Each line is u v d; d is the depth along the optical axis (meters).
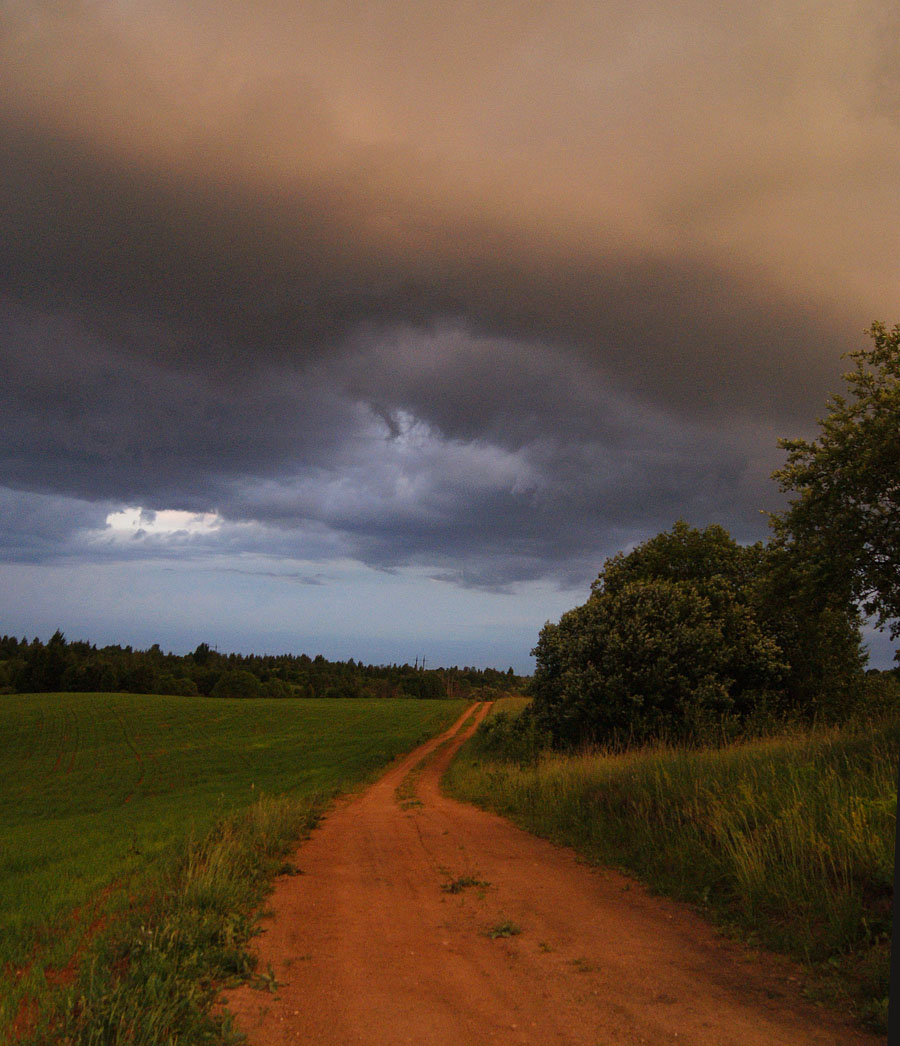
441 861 11.01
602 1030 4.66
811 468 20.20
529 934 6.95
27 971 6.14
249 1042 4.48
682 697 25.59
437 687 170.00
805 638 29.11
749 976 5.59
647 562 37.38
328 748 56.88
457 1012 5.01
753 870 7.37
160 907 7.29
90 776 48.12
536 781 18.06
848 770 9.90
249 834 12.20
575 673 27.80
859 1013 4.71
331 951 6.45
